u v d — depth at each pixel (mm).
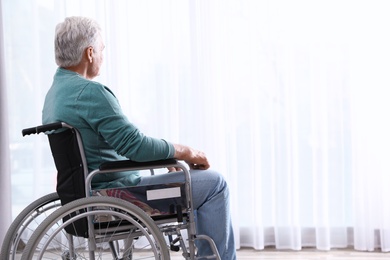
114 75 4438
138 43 4504
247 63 4426
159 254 2773
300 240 4414
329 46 4316
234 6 4422
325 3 4301
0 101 4441
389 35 4227
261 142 4465
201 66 4410
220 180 3064
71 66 3012
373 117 4258
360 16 4250
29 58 4586
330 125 4355
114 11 4430
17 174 4637
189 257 2926
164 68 4473
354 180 4316
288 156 4371
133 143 2812
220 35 4414
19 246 4453
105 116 2830
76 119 2857
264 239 4527
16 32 4586
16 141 4617
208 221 3037
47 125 2744
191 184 3006
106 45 4457
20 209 4641
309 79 4367
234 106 4449
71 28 2984
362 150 4277
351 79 4301
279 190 4410
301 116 4402
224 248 3057
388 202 4285
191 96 4449
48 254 4191
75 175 2842
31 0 4535
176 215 2924
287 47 4328
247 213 4516
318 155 4328
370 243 4312
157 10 4473
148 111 4531
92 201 2691
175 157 2988
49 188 4582
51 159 4578
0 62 4430
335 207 4402
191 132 4488
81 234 2811
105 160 2949
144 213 2746
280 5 4344
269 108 4410
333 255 4258
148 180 3035
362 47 4250
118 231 2854
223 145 4449
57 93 2932
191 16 4398
